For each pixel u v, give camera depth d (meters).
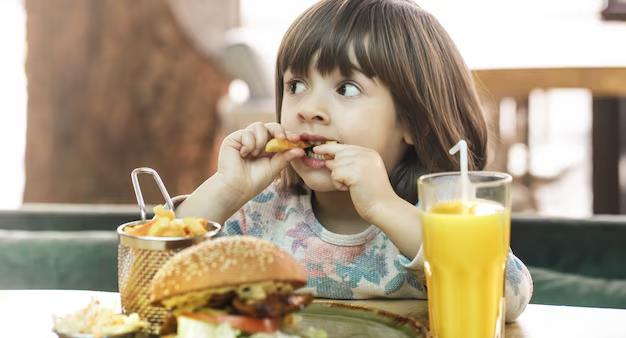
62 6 3.48
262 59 3.46
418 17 1.29
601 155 3.04
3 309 1.12
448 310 1.00
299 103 1.22
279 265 0.94
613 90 2.29
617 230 1.62
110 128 3.56
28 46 3.52
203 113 3.59
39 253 1.63
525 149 3.80
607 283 1.57
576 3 3.56
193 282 0.93
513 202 3.49
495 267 0.99
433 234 0.99
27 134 3.57
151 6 3.49
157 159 3.59
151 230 1.02
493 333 1.00
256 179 1.23
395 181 1.30
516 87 2.34
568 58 2.42
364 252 1.27
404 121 1.25
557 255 1.63
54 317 1.00
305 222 1.30
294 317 1.00
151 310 1.01
